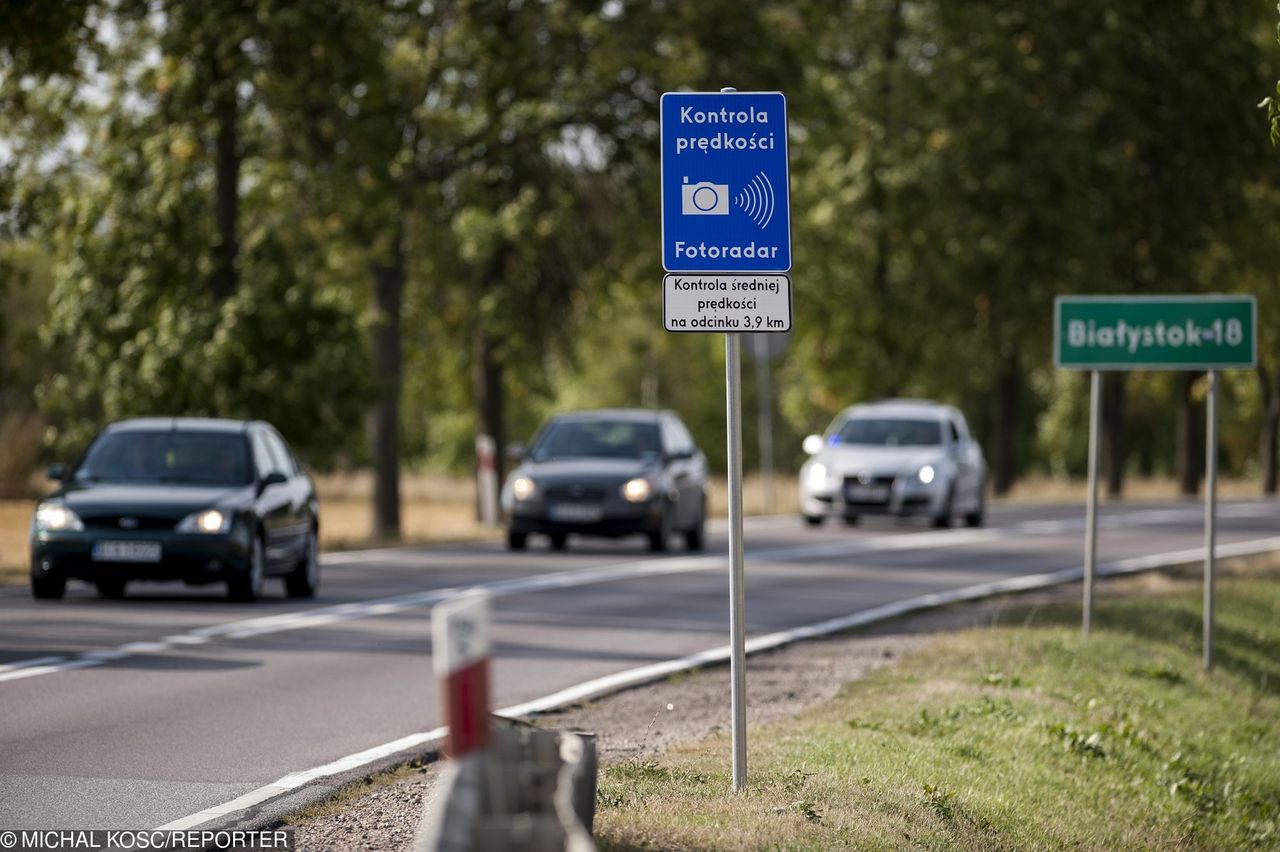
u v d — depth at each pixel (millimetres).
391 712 32531
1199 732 36531
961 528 93562
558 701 34312
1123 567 68812
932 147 136750
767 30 103688
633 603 53625
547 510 72938
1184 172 142375
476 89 102812
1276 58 142750
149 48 81625
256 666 38531
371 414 101812
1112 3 138625
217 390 79438
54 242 82750
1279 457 178875
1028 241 136375
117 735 29672
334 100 84250
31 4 67875
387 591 56594
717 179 24281
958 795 26047
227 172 83562
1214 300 42844
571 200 105062
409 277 109312
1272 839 29766
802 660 41375
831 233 139125
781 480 136125
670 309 24250
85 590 55781
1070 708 35219
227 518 50625
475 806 13031
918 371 143375
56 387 83500
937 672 38688
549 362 114438
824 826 22578
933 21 138750
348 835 22406
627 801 23234
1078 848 25344
